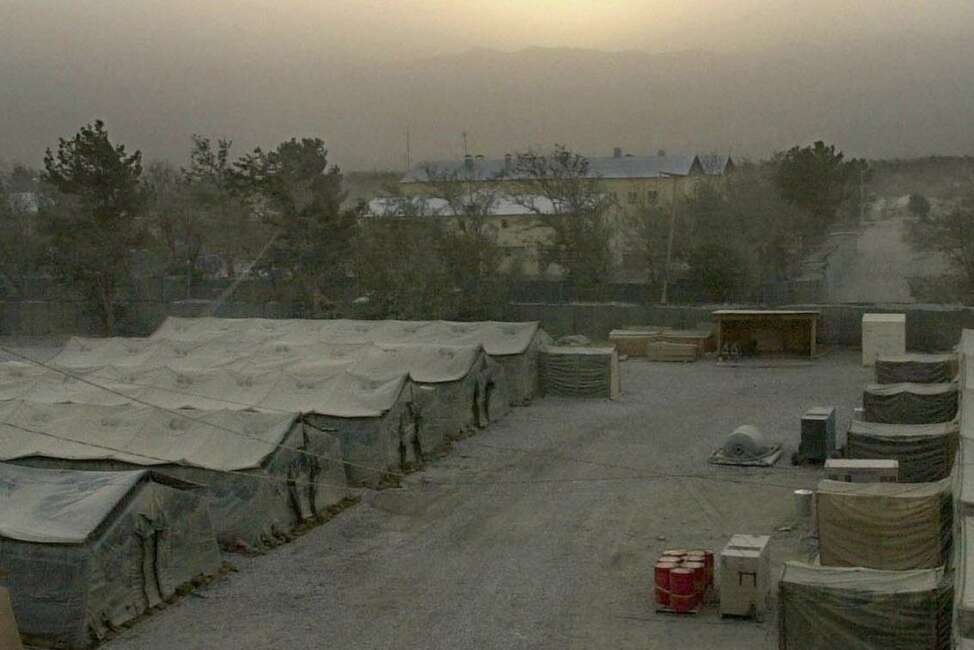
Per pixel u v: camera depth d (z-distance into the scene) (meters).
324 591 22.70
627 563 24.05
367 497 29.70
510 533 26.41
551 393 42.97
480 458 33.62
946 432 28.22
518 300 68.06
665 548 24.94
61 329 66.31
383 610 21.59
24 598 20.38
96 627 20.33
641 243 75.69
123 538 21.12
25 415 30.78
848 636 17.66
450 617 21.17
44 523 20.94
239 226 71.44
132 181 67.25
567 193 72.44
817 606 17.78
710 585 22.03
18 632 19.28
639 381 46.41
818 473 30.80
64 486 22.19
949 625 17.25
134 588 21.34
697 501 28.45
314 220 64.69
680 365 50.53
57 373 38.94
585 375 42.41
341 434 31.28
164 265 73.75
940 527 22.25
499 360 41.69
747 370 48.44
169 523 22.22
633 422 38.12
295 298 65.19
